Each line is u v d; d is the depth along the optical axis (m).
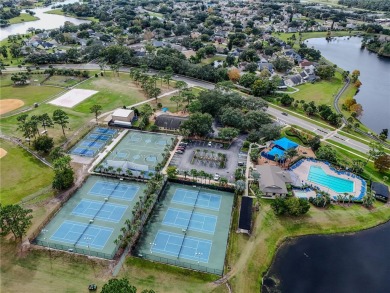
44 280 83.06
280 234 100.00
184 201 113.44
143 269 86.44
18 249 91.69
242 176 121.69
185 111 176.00
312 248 96.62
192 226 103.12
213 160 133.75
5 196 112.06
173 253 93.19
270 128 144.75
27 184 118.44
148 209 106.50
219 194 117.19
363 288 85.25
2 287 81.19
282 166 131.50
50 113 170.50
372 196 112.56
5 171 125.06
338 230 102.81
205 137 150.38
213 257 92.38
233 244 95.25
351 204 112.81
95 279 83.38
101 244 95.44
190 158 135.00
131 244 94.06
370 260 93.56
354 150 146.38
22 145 142.12
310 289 84.31
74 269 86.06
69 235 98.31
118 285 68.88
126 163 125.12
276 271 89.06
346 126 167.00
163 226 102.75
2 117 166.50
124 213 107.56
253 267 88.81
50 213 105.06
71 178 117.12
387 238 101.31
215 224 104.31
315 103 196.38
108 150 140.25
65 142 144.75
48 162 131.00
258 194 110.06
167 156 135.62
